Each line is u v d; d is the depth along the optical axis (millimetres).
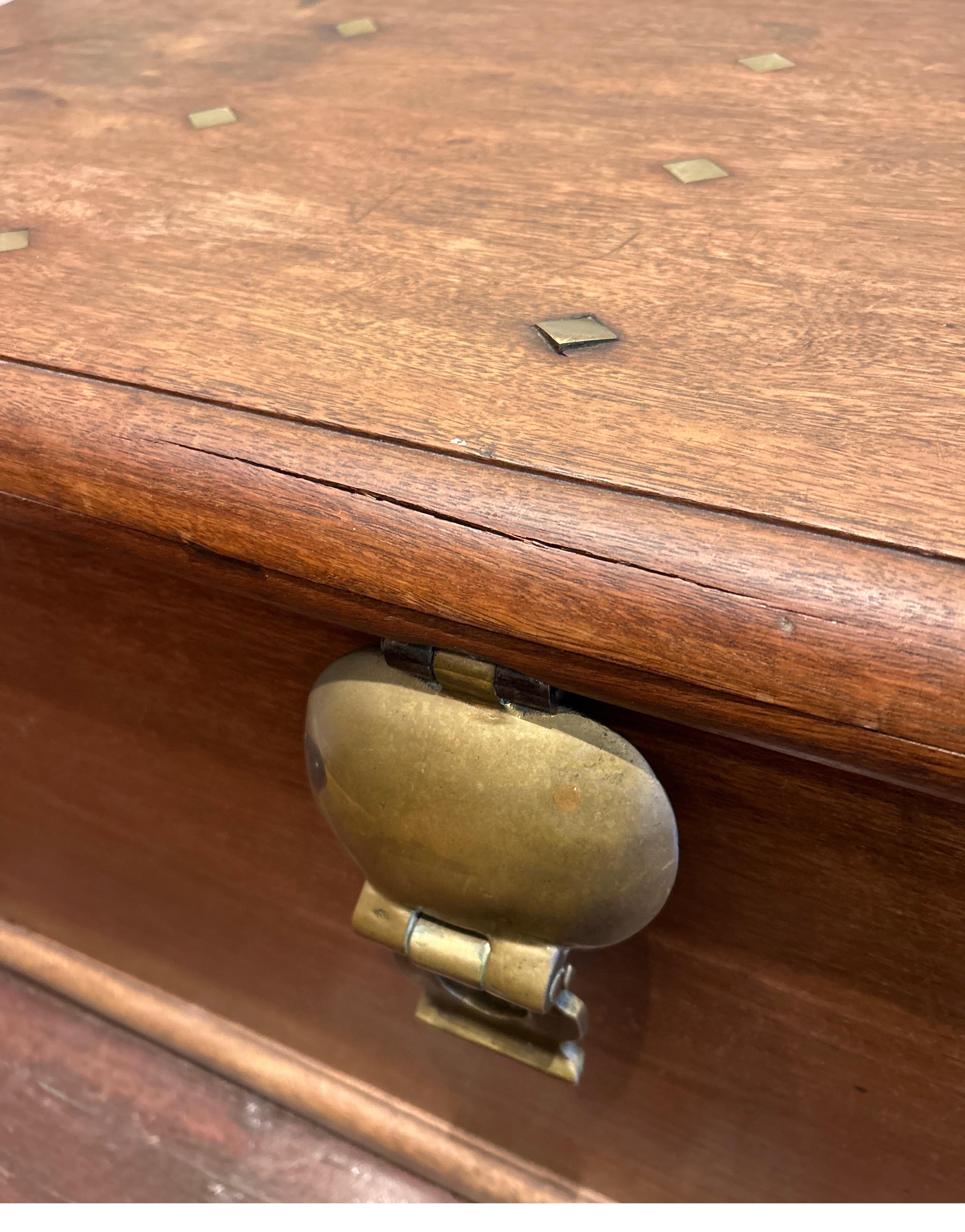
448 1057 338
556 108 296
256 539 187
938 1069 240
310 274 233
